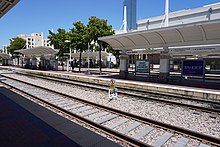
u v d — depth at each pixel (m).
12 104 10.99
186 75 19.72
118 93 15.34
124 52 25.03
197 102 13.20
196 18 34.81
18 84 20.31
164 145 6.31
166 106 11.54
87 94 15.32
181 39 18.59
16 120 8.15
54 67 42.19
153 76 23.52
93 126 7.66
